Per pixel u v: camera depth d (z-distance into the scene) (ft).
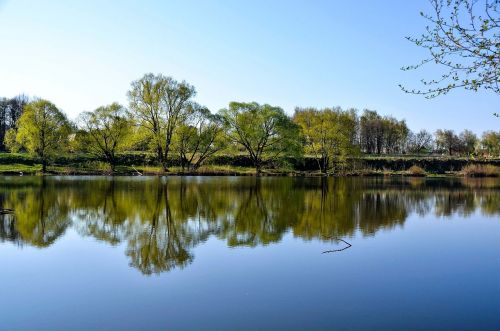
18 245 67.97
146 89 237.04
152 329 38.09
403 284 50.62
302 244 70.13
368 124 431.43
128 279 51.55
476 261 61.11
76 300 44.86
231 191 151.74
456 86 36.78
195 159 274.77
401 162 313.94
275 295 46.42
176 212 101.50
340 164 277.64
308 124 290.15
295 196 139.23
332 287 49.19
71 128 241.35
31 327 38.55
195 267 56.54
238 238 73.97
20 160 252.83
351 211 107.14
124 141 244.83
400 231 82.94
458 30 35.19
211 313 41.50
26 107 227.20
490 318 40.93
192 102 244.01
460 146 408.46
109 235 75.51
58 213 97.76
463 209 115.96
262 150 265.75
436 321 40.19
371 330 38.17
